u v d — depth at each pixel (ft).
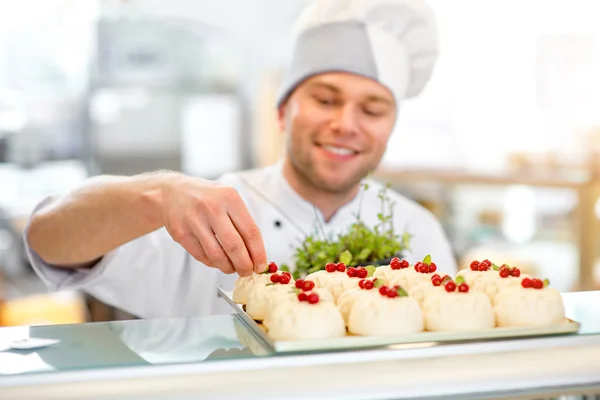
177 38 19.12
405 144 18.95
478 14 18.99
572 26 18.52
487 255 12.10
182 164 19.16
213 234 4.45
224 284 6.85
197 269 6.78
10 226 17.19
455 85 19.17
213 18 19.51
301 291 3.84
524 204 13.02
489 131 19.11
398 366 3.31
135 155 18.80
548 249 12.12
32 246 5.81
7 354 3.30
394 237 6.35
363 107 6.96
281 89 7.36
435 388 3.28
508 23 18.88
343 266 4.83
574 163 13.25
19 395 3.00
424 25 7.07
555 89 18.33
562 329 3.65
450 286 3.92
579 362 3.48
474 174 12.25
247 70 20.03
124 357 3.26
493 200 13.30
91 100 18.44
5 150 18.13
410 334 3.52
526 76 18.86
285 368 3.22
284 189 7.29
